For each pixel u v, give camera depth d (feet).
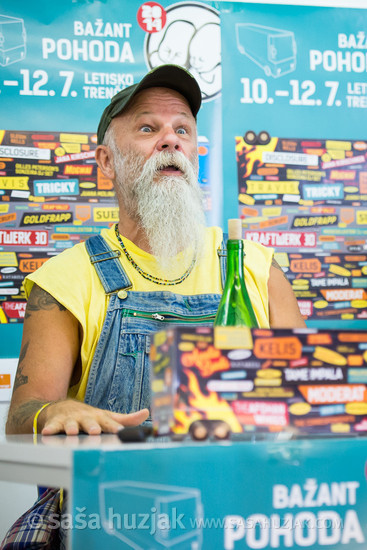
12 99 8.12
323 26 8.80
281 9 8.71
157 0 8.45
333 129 8.75
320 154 8.69
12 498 7.66
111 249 5.70
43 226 8.09
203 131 8.46
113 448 2.81
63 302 5.32
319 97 8.74
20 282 8.01
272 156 8.57
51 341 5.26
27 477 3.21
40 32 8.21
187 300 5.50
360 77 8.85
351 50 8.85
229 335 3.03
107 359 5.29
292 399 3.08
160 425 3.05
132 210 5.71
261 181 8.53
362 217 8.71
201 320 5.45
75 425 3.91
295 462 2.95
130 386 5.26
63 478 2.94
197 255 5.71
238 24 8.59
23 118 8.13
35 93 8.16
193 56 8.49
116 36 8.36
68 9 8.28
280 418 3.05
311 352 3.12
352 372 3.16
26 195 8.08
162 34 8.44
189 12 8.50
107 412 4.10
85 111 8.25
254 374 3.04
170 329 2.98
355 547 2.99
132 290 5.50
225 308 4.09
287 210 8.56
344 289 8.59
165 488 2.83
